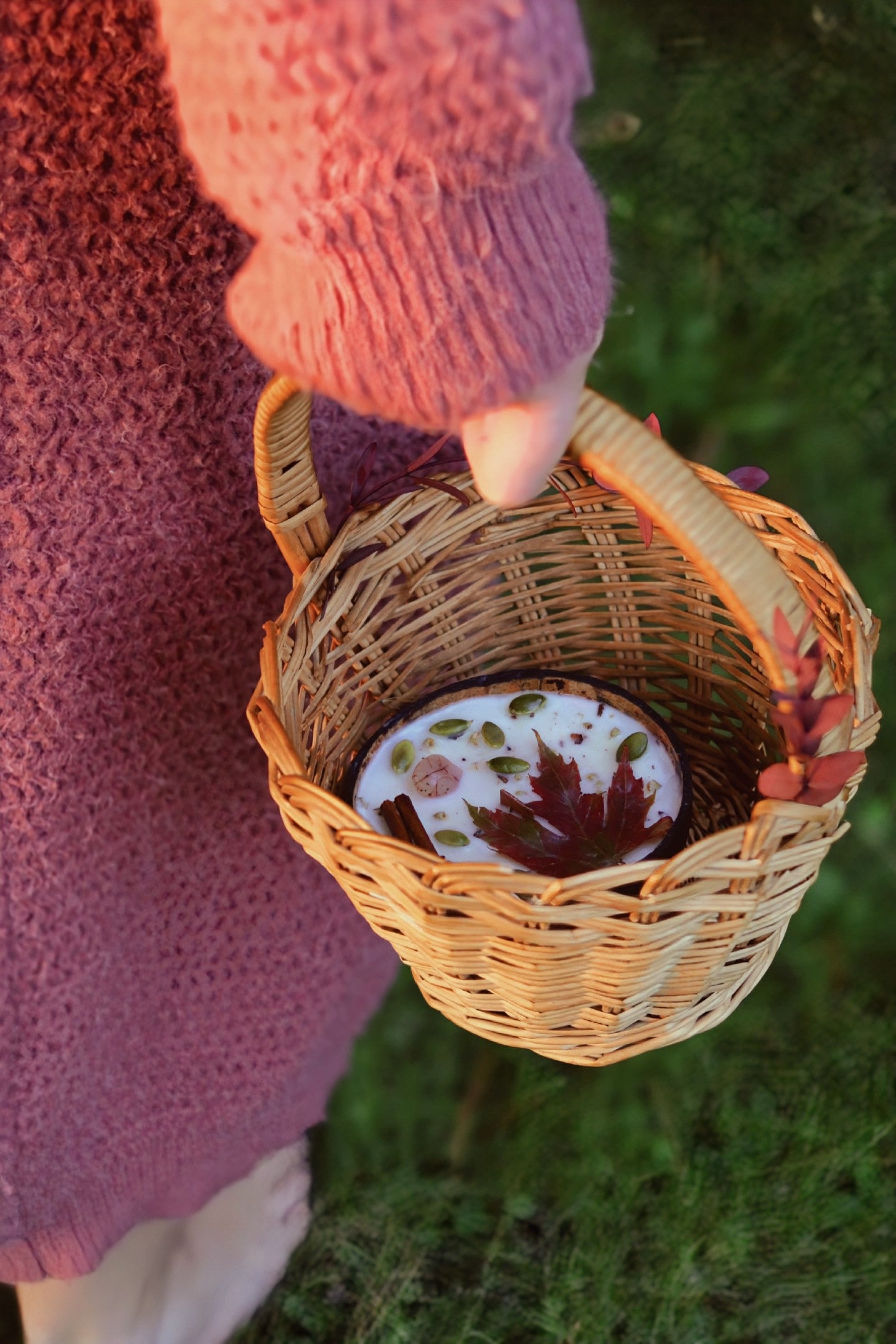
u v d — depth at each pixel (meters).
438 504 0.84
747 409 1.12
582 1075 1.02
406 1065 1.04
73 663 0.83
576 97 0.65
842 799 0.74
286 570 0.87
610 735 0.84
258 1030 0.93
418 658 0.87
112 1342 0.94
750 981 0.79
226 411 0.82
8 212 0.76
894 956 1.04
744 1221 0.98
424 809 0.82
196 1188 0.94
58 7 0.74
